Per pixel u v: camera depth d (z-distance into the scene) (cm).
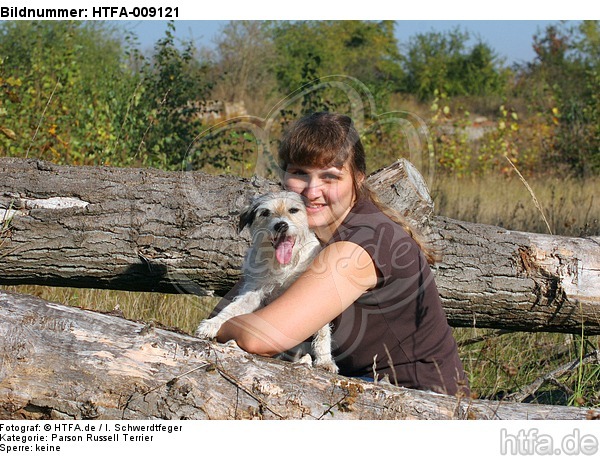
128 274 441
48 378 296
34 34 1234
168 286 446
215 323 328
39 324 302
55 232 433
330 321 328
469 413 306
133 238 432
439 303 343
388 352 330
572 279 451
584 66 2669
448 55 3491
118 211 433
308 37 1858
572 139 1488
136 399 293
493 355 492
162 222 431
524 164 1454
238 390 295
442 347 340
